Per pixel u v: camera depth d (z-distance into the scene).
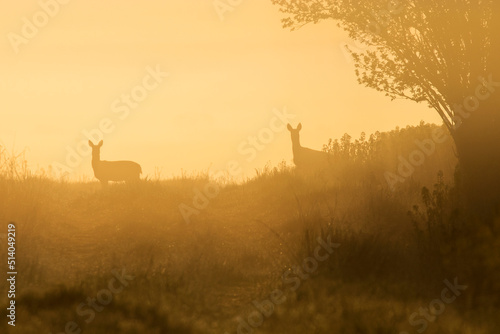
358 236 37.81
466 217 34.31
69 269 35.72
